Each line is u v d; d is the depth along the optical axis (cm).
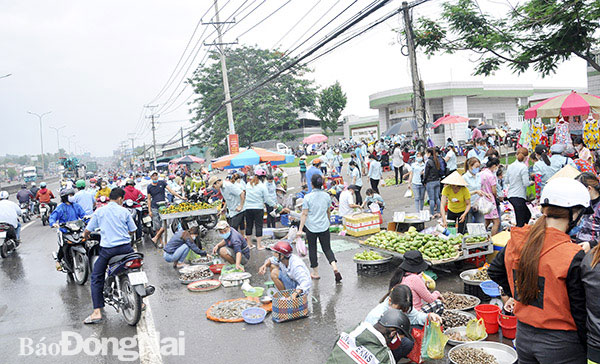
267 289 751
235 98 2355
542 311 276
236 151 2416
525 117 1364
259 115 4988
